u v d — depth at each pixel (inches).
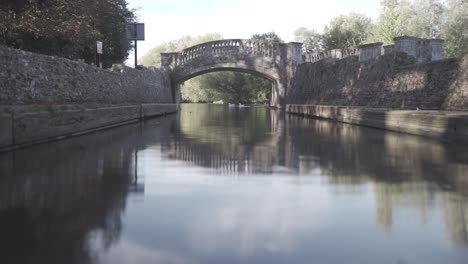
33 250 129.0
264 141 458.9
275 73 1688.0
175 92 1704.0
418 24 2111.2
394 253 127.3
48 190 213.6
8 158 311.6
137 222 157.9
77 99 605.0
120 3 1189.7
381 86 826.8
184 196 202.2
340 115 846.5
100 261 120.1
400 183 233.6
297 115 1190.3
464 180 241.6
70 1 741.3
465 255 126.2
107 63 1270.9
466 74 570.3
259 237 141.7
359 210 176.7
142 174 261.0
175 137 502.6
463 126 396.2
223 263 119.0
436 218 165.2
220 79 2866.6
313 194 207.0
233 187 223.6
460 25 1726.1
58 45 880.3
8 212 171.6
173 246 132.5
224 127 683.4
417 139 469.7
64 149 370.6
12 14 657.0
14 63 434.3
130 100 943.0
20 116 360.8
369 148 391.2
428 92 654.5
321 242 136.9
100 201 191.2
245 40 1681.8
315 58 1675.7
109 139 467.2
